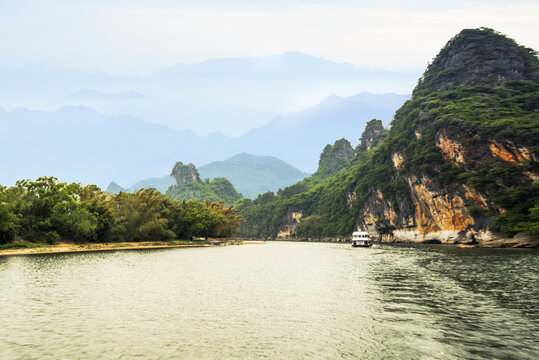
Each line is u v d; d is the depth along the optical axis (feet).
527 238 313.73
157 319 87.35
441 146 450.30
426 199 465.88
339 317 88.48
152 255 287.07
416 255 264.31
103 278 153.38
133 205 423.64
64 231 345.92
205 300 108.58
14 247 302.04
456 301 103.50
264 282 143.23
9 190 331.57
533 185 334.44
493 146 383.45
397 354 64.85
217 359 62.90
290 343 70.64
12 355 64.69
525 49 583.58
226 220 571.69
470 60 588.09
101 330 78.84
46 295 116.16
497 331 76.69
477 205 384.06
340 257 266.57
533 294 111.34
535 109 422.82
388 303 102.58
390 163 574.56
